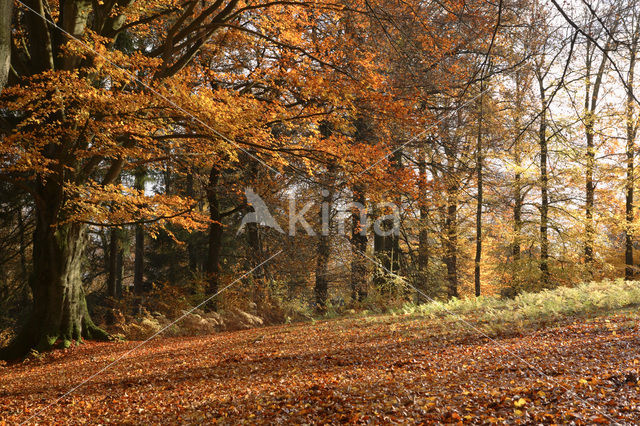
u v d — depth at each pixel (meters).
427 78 13.67
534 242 20.48
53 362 11.52
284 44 11.85
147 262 28.20
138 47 18.16
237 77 12.68
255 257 21.19
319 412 5.27
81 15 11.27
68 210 12.30
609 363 6.30
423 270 20.88
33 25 11.19
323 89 10.54
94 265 26.78
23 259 18.95
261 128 10.47
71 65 11.41
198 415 5.70
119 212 11.16
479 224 18.94
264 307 19.05
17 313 20.27
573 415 4.30
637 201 22.56
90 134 9.88
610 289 12.08
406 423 4.54
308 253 22.11
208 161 12.51
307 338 11.74
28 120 8.44
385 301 17.34
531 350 7.66
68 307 12.82
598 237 20.59
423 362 7.56
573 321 9.80
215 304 17.92
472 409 4.79
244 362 9.15
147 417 5.97
